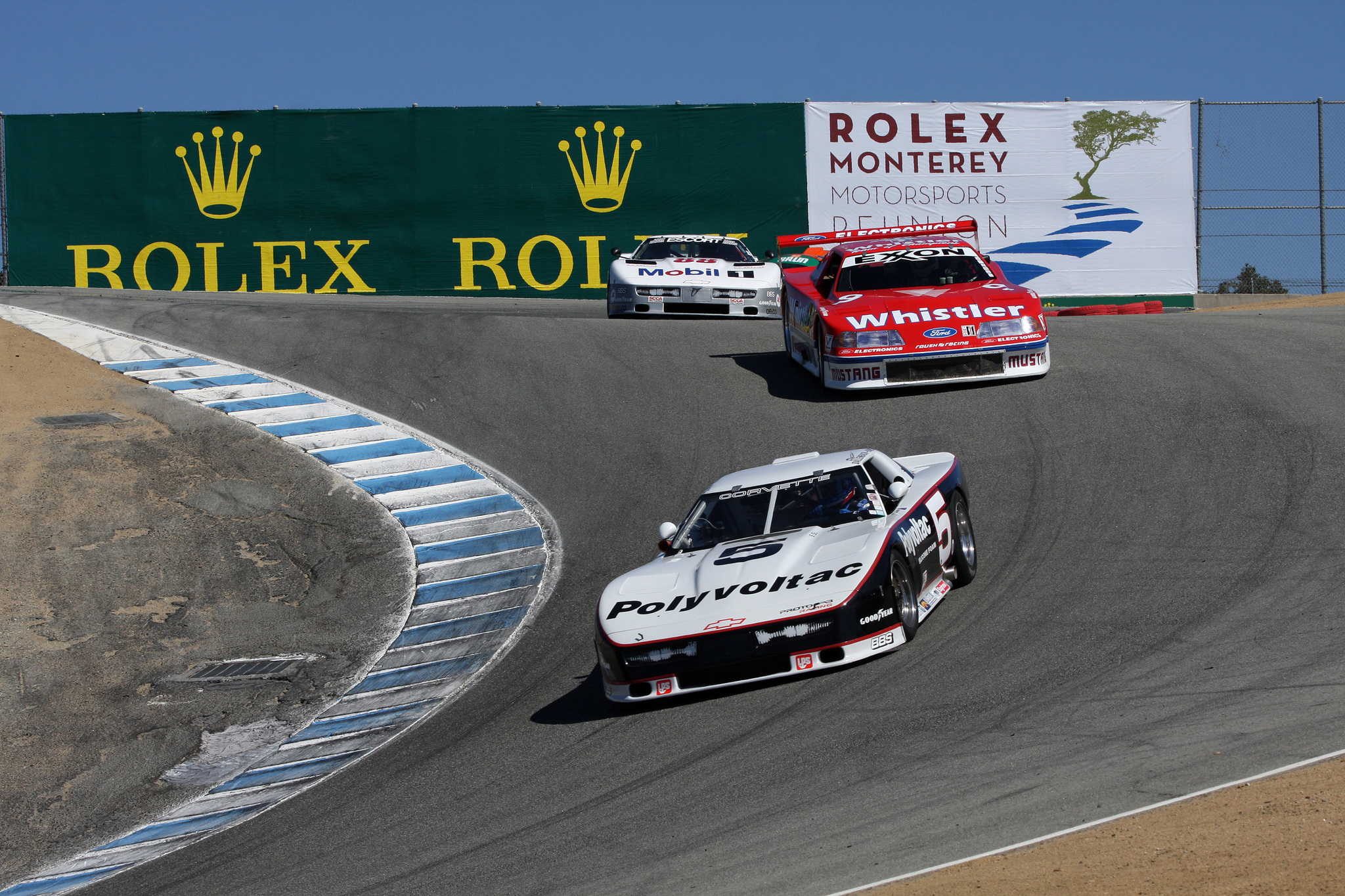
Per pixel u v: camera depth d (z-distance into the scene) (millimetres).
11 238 91938
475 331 67500
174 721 34000
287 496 48500
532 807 21656
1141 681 22203
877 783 19391
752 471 31250
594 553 41438
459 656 35000
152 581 42406
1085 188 94438
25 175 92000
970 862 15688
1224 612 25516
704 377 57156
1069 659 24109
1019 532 34438
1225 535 31016
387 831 22094
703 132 94000
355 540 45250
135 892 21766
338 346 65625
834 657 25156
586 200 94062
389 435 54000
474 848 20078
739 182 94250
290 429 54656
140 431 53688
